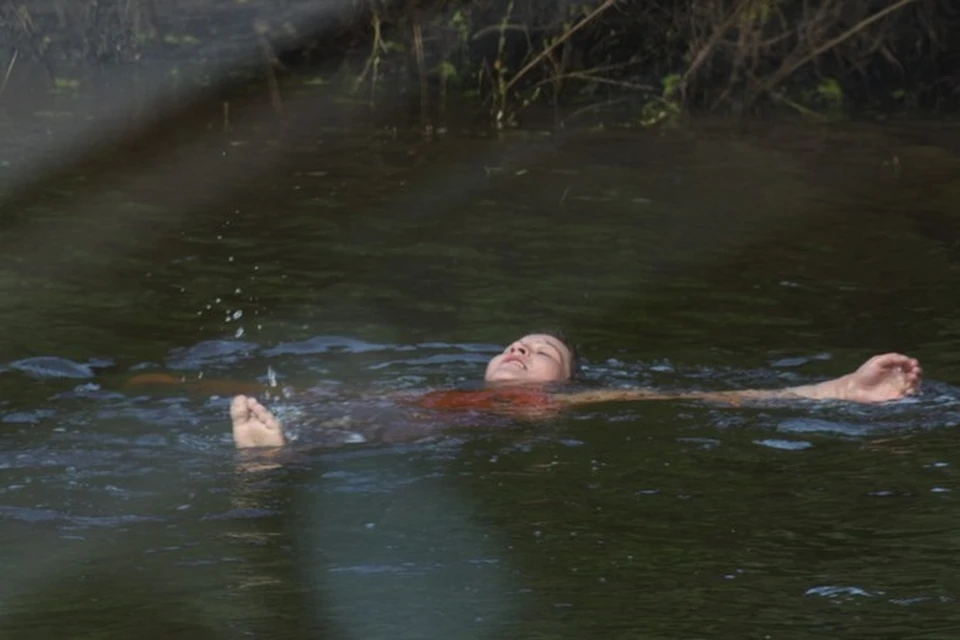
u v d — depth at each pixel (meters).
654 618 16.42
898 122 52.31
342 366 27.64
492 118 52.62
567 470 21.52
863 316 31.11
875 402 24.83
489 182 43.41
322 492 20.55
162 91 55.66
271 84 55.97
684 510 19.94
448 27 57.81
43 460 21.70
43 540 18.77
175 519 19.55
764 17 53.50
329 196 41.69
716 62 56.81
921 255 36.00
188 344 28.83
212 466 21.58
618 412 24.39
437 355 28.47
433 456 22.09
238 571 17.81
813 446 22.61
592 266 35.00
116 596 17.06
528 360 27.12
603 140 49.19
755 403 24.77
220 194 41.75
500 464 21.78
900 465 21.70
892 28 57.03
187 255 35.56
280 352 28.44
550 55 55.12
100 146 47.56
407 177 43.97
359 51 59.91
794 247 36.81
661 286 33.56
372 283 33.50
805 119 52.84
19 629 16.20
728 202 41.22
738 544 18.69
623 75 57.56
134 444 22.53
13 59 57.38
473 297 32.59
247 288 32.94
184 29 61.59
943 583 17.33
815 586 17.31
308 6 60.66
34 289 32.38
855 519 19.55
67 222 38.47
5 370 26.48
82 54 60.22
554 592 17.16
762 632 16.02
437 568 17.91
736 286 33.53
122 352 28.09
